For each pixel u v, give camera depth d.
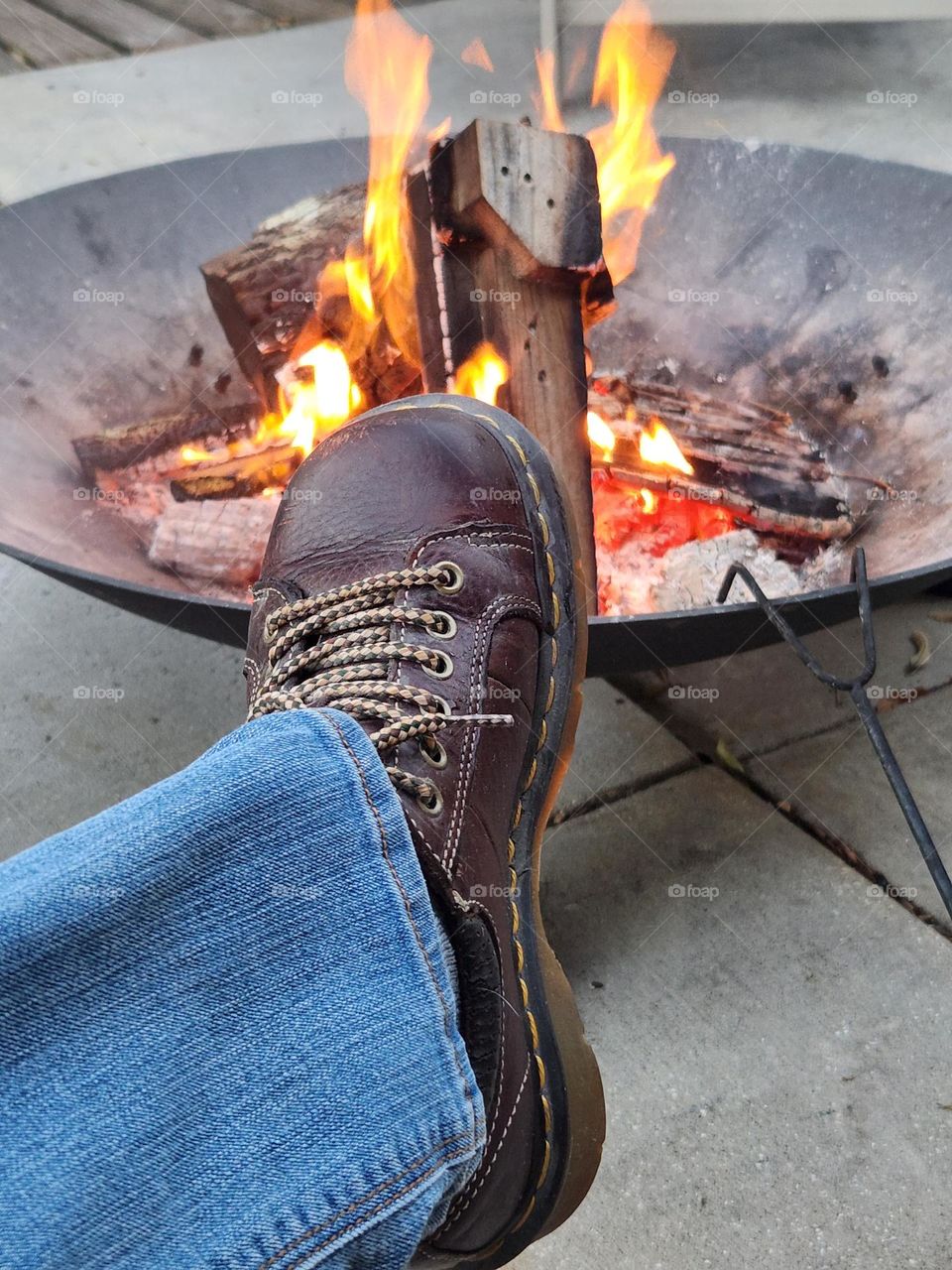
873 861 1.03
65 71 2.67
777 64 2.43
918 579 0.89
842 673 1.23
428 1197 0.51
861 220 1.29
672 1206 0.80
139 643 1.32
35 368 1.24
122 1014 0.47
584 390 1.12
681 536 1.19
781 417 1.24
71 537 1.12
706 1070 0.88
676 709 1.21
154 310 1.35
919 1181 0.80
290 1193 0.48
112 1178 0.45
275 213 1.43
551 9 2.12
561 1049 0.72
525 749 0.82
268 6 2.88
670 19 2.56
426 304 1.12
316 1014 0.50
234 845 0.50
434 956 0.55
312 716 0.55
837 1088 0.86
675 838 1.07
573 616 0.87
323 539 0.85
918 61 2.42
